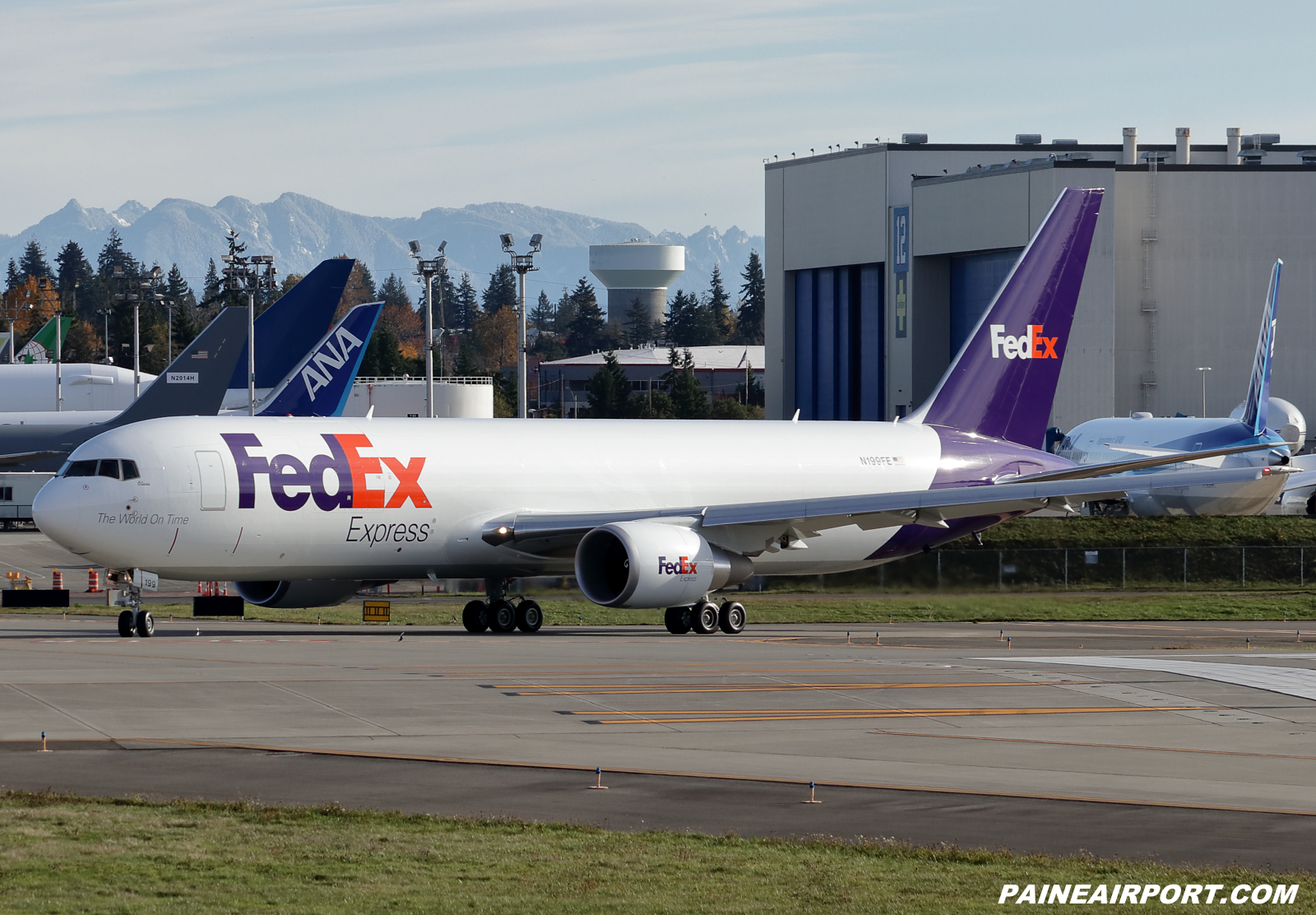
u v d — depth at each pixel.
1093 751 102.75
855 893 63.72
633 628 199.62
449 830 74.19
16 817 73.75
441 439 183.38
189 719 105.81
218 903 60.03
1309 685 136.62
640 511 187.75
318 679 126.69
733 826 77.50
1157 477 184.50
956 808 82.81
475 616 187.12
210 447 168.50
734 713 114.75
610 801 82.88
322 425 179.25
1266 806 85.06
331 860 67.31
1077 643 186.00
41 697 113.50
